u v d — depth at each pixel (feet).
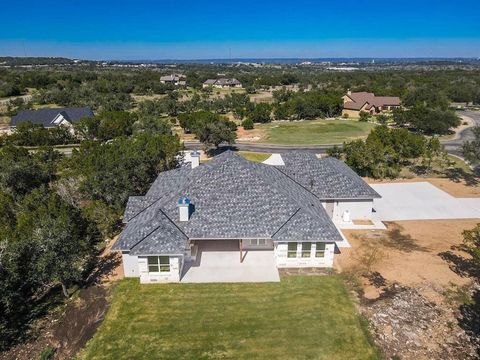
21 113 269.03
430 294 71.97
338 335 61.52
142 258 74.38
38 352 59.72
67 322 66.23
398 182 140.87
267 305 69.00
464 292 72.33
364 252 88.28
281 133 252.42
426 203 119.44
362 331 62.39
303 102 322.34
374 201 121.08
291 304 69.21
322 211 91.61
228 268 80.53
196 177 90.07
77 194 108.37
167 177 105.91
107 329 63.82
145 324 64.64
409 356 57.41
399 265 82.33
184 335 61.87
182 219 80.94
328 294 72.08
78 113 273.95
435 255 86.48
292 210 83.25
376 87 421.18
